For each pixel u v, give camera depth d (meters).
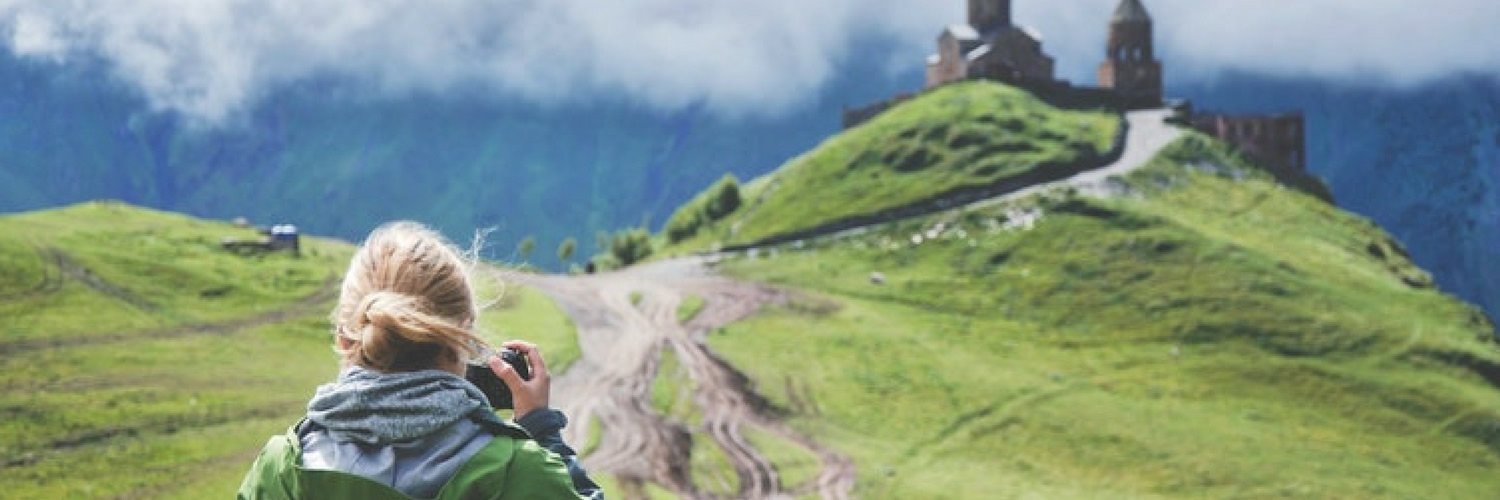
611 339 142.50
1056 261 172.62
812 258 181.00
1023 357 144.62
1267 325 155.12
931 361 140.00
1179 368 144.38
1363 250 195.50
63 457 93.25
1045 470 116.94
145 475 92.00
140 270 137.50
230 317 129.88
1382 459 127.69
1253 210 199.88
